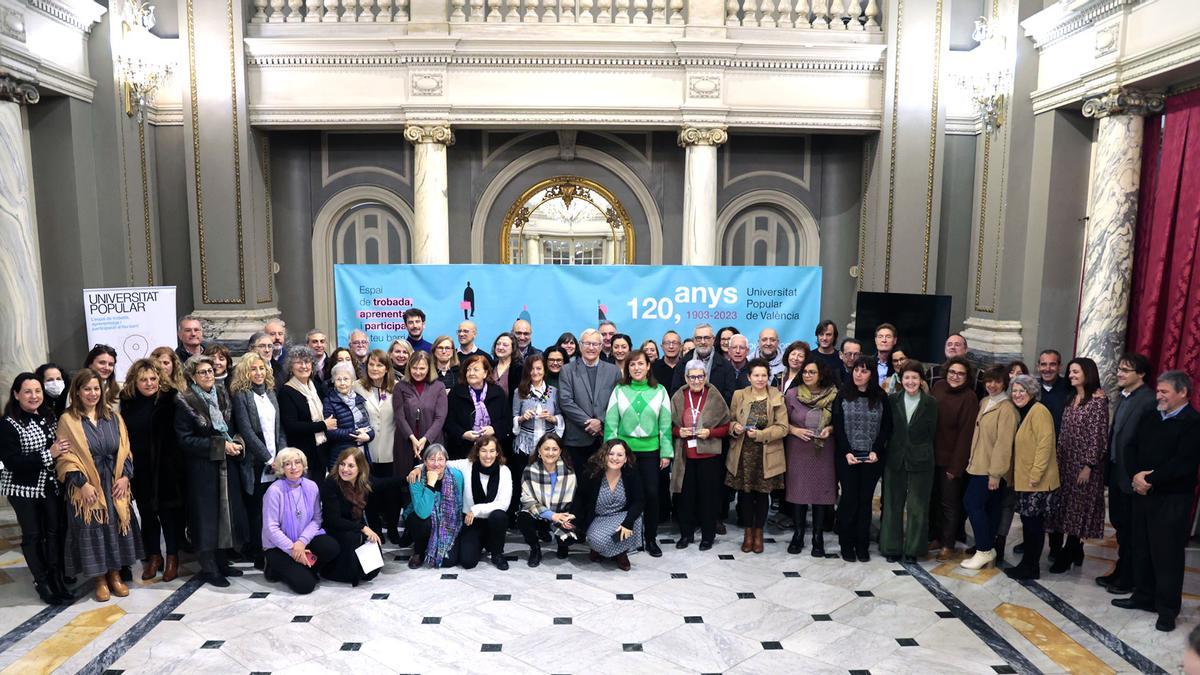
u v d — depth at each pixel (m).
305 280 8.98
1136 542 4.52
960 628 4.37
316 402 5.30
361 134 8.84
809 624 4.41
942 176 8.31
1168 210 6.08
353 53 7.93
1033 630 4.35
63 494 4.60
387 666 3.90
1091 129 6.96
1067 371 5.04
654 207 9.03
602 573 5.11
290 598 4.70
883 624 4.41
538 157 8.90
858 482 5.29
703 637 4.24
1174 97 6.09
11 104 6.08
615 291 6.79
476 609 4.56
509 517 5.23
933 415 5.23
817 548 5.45
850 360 5.92
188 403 4.71
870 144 8.52
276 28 8.02
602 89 8.09
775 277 6.84
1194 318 5.82
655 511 5.41
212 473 4.80
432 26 7.92
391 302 6.75
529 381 5.57
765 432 5.31
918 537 5.29
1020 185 7.38
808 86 8.20
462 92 8.05
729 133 8.88
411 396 5.46
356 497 4.97
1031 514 4.89
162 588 4.84
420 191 8.16
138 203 7.68
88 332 6.46
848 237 9.07
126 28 7.36
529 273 6.76
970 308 8.26
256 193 8.33
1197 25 5.40
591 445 5.59
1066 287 7.11
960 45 8.24
